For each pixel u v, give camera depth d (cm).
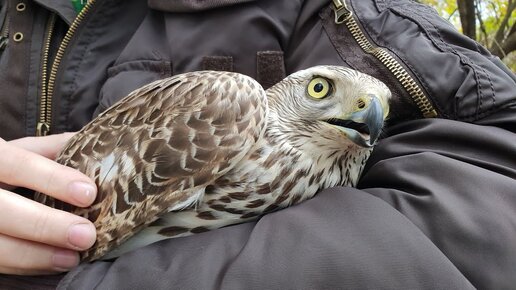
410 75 20
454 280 14
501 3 84
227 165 19
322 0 23
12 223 17
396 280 14
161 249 17
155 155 19
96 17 26
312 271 14
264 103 20
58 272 18
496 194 16
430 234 16
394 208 16
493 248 15
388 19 22
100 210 19
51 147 23
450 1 88
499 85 19
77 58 26
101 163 20
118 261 16
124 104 21
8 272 18
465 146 18
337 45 22
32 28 26
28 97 26
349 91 21
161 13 25
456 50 20
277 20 23
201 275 15
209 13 24
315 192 21
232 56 23
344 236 15
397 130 21
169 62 24
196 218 19
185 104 19
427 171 17
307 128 21
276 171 20
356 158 22
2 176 18
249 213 20
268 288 14
